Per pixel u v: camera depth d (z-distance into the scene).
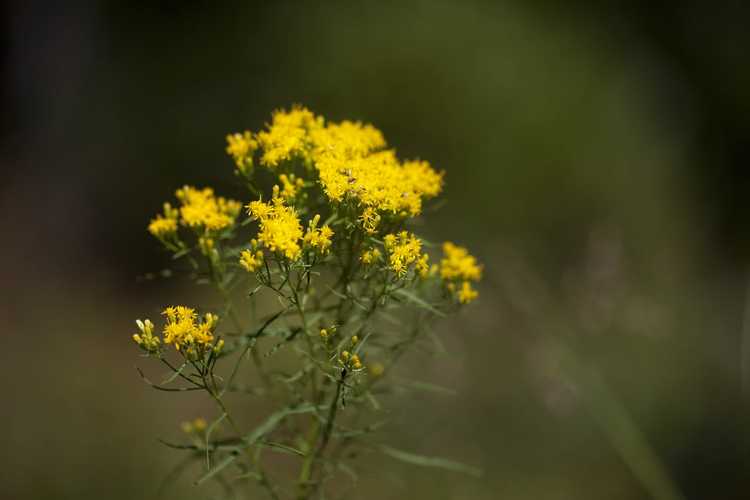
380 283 2.48
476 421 6.07
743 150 12.22
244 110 9.56
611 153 9.37
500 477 5.84
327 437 2.54
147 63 10.12
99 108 10.10
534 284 7.03
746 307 7.59
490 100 9.20
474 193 8.77
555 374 6.06
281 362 5.68
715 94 12.73
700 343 7.15
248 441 2.34
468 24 9.66
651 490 4.75
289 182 2.50
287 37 9.65
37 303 8.34
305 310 2.52
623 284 7.25
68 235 9.48
